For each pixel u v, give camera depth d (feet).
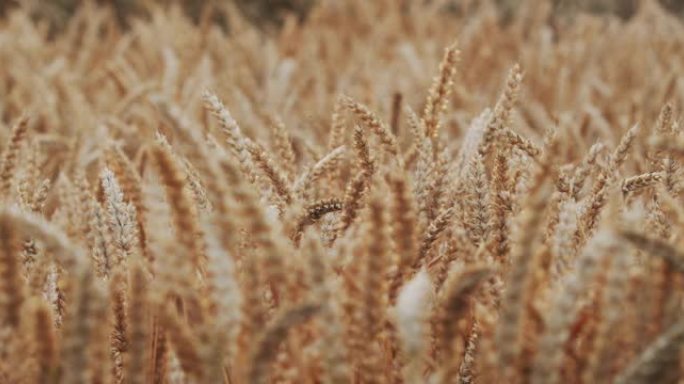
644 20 15.23
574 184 5.08
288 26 13.74
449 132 8.48
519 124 7.23
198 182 4.89
